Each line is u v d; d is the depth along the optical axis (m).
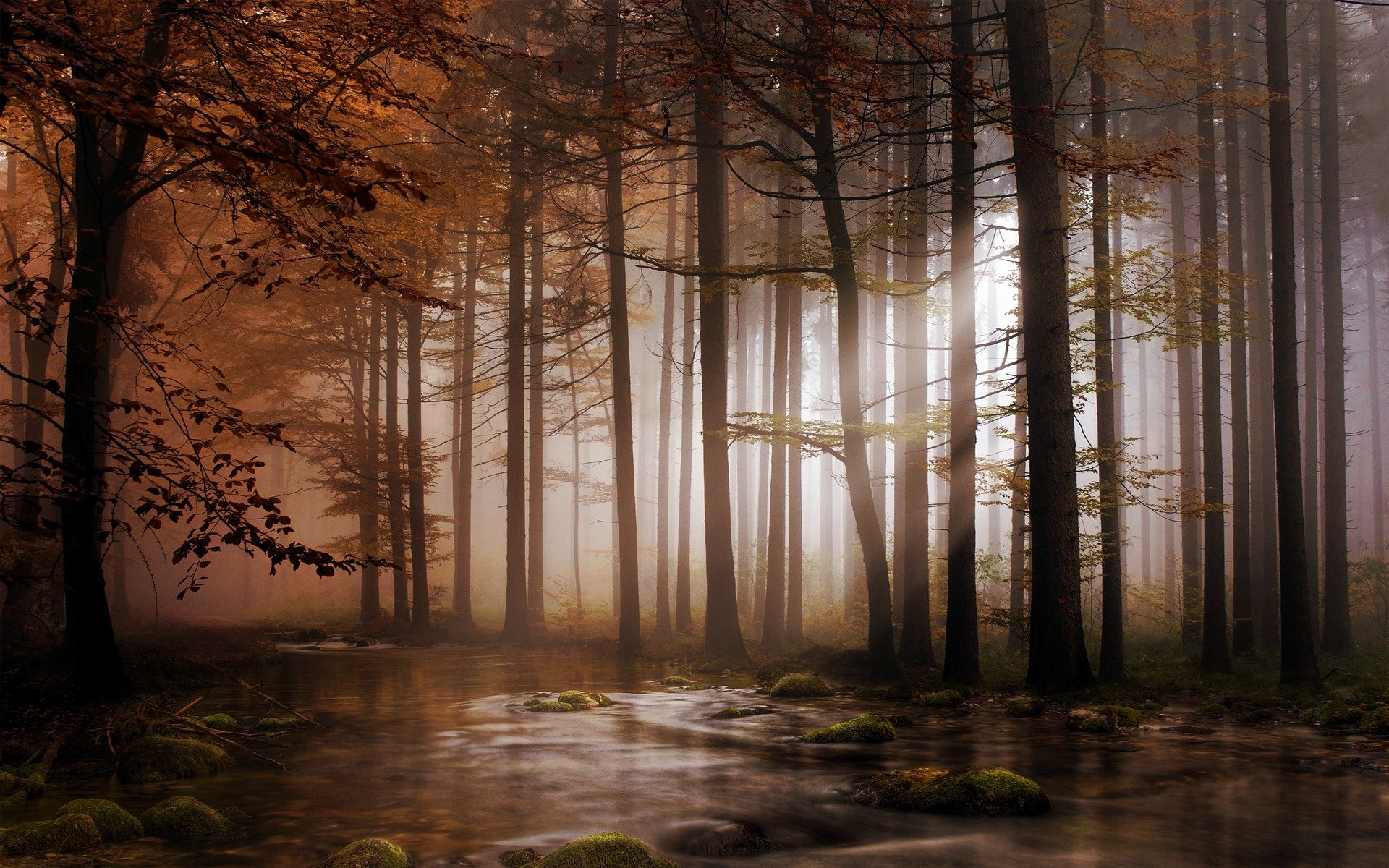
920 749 10.14
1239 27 25.48
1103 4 16.73
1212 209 20.14
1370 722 11.10
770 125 17.44
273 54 7.59
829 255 16.81
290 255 20.06
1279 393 15.09
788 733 11.26
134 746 8.87
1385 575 22.52
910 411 20.38
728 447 20.33
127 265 22.17
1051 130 14.19
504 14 22.39
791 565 23.38
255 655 19.44
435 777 8.80
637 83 19.72
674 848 6.59
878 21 11.89
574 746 10.38
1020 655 19.66
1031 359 14.29
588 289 26.30
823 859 6.31
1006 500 19.12
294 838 6.74
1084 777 8.71
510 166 22.84
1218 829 6.93
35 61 5.08
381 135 16.75
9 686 11.85
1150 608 25.95
